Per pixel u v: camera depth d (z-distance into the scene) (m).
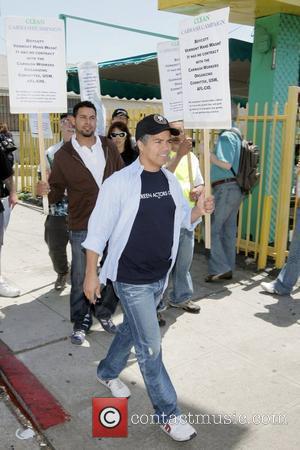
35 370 3.45
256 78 6.34
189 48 2.98
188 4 5.67
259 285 5.21
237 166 4.91
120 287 2.56
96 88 5.84
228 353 3.71
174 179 2.63
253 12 6.00
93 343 3.88
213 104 2.91
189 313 4.45
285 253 5.69
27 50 3.33
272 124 5.62
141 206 2.48
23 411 3.04
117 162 3.87
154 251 2.51
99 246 2.53
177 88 3.82
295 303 4.72
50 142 9.94
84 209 3.70
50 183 3.81
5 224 4.84
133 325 2.58
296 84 6.36
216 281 5.33
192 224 2.90
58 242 4.77
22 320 4.30
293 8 5.73
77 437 2.75
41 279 5.40
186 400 3.10
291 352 3.74
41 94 3.41
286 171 5.44
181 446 2.67
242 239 6.24
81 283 3.81
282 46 6.07
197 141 6.52
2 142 4.53
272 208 6.18
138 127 2.49
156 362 2.60
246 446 2.68
